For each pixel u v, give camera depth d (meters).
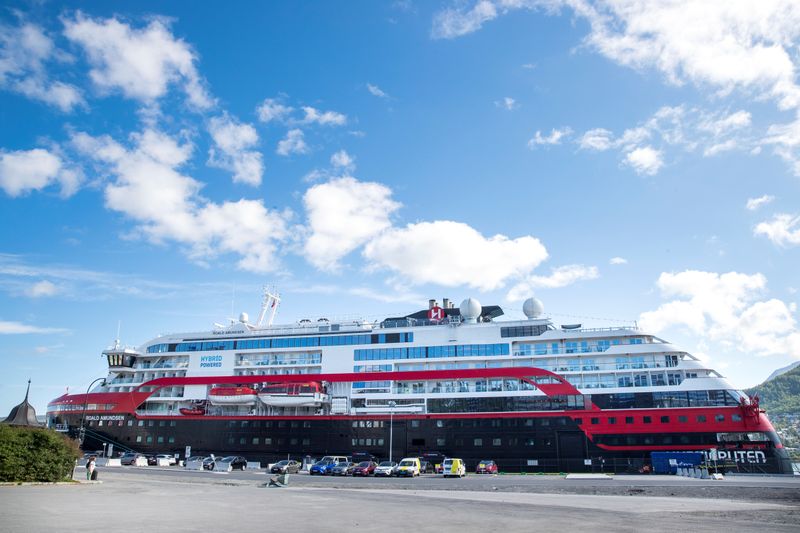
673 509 31.47
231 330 94.12
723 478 58.09
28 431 41.12
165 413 88.50
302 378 84.44
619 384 71.44
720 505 33.97
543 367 75.25
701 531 22.48
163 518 24.17
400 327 84.12
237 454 83.25
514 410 73.81
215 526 22.09
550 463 70.56
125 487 41.75
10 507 26.16
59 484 41.16
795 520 26.66
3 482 38.97
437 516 27.12
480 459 73.25
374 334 84.38
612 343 74.12
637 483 51.28
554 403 72.56
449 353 79.94
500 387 75.44
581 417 71.00
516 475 66.31
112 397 90.94
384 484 52.28
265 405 85.38
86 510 26.12
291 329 90.25
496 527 23.27
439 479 59.25
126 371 93.88
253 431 83.56
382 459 76.88
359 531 21.66
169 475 60.91
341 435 79.75
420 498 37.97
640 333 73.56
